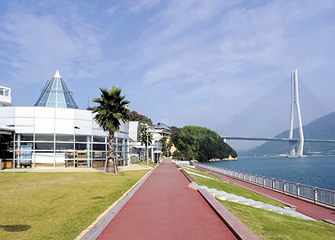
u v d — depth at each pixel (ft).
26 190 46.57
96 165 121.19
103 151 125.18
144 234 24.98
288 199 67.36
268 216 36.52
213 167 156.66
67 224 26.84
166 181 69.51
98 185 55.67
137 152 242.37
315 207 57.72
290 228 30.76
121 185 57.16
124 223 28.66
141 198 43.62
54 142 113.91
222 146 540.93
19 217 29.22
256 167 302.25
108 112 88.74
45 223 27.14
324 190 58.49
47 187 50.65
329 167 286.05
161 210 34.81
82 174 82.23
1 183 56.13
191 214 32.63
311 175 190.19
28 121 112.06
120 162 143.74
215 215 32.09
